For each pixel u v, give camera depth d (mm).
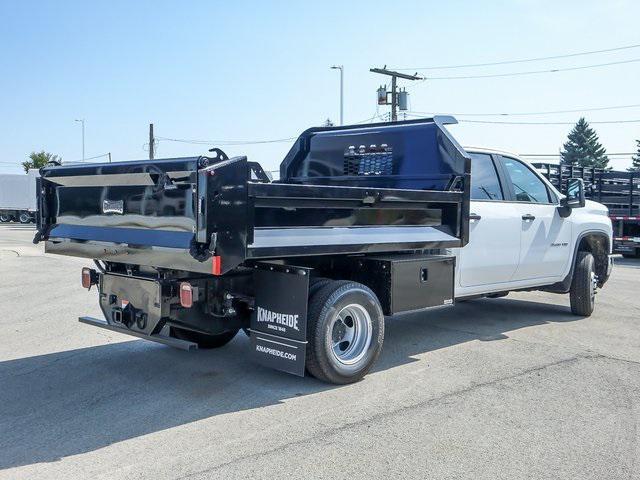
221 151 4285
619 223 18281
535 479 3500
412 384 5234
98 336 7090
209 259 4141
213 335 6305
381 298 5543
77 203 5402
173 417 4418
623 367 5820
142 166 4531
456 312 8742
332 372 5020
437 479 3484
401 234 5602
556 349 6512
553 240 7836
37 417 4422
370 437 4066
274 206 4586
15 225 45125
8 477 3465
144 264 4680
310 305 4941
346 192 5008
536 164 15664
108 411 4547
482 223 6816
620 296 10477
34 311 8805
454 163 6289
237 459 3709
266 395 4914
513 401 4816
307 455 3775
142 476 3479
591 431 4215
